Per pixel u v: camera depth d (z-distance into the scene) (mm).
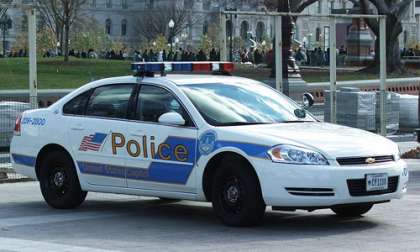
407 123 46219
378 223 18500
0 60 106688
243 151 17188
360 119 42844
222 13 37000
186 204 22125
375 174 16938
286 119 18953
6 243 16359
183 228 18062
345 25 135000
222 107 18531
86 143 20172
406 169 18031
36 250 15562
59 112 21031
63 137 20672
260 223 18047
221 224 18438
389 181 17281
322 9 194625
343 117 43312
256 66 95375
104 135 19781
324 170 16516
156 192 18953
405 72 90250
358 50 112750
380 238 16578
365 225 18234
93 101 20453
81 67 94000
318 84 58594
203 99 18641
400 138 43000
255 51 124062
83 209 21219
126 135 19297
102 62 110500
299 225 18234
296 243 16031
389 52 90062
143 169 18969
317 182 16484
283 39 54375
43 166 21266
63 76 77062
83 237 17062
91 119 20188
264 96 19578
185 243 16203
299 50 114625
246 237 16719
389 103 44031
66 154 20766
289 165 16641
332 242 16109
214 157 17719
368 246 15672
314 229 17688
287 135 17297
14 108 34938
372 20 89312
